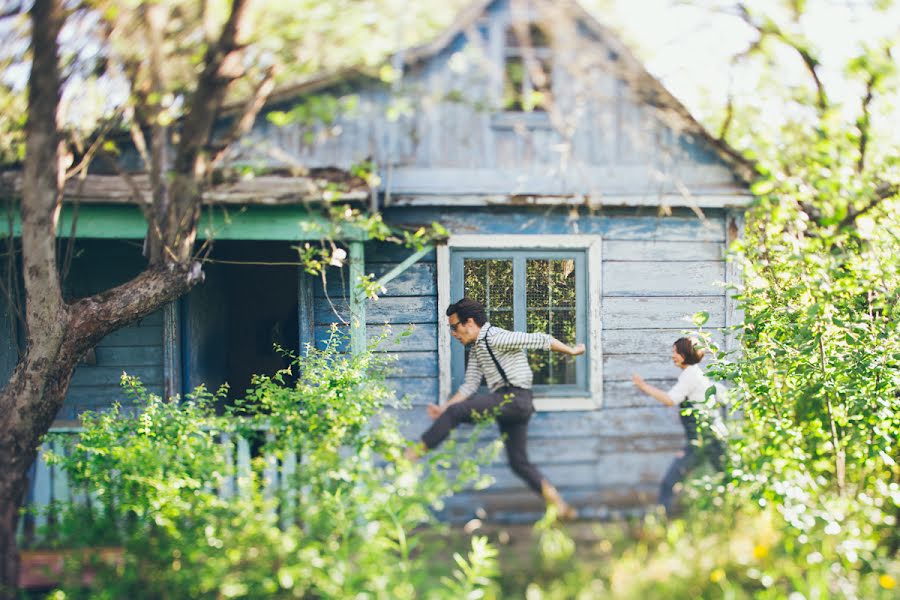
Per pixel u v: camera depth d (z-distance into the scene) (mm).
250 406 5371
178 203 4664
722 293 6406
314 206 5512
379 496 4180
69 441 5012
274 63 4742
